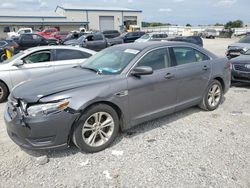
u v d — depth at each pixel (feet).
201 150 12.18
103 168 10.88
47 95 10.89
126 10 205.77
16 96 11.39
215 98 17.92
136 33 81.46
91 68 14.43
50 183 9.96
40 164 11.20
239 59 24.63
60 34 115.44
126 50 14.57
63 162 11.37
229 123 15.48
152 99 13.82
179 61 15.30
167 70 14.42
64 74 13.66
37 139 10.82
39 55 23.30
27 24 170.09
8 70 21.83
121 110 12.62
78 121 11.33
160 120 15.96
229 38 142.51
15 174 10.55
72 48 24.89
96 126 12.00
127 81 12.68
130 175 10.35
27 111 10.82
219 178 10.00
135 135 13.88
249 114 17.06
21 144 11.18
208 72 16.71
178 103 15.33
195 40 64.13
